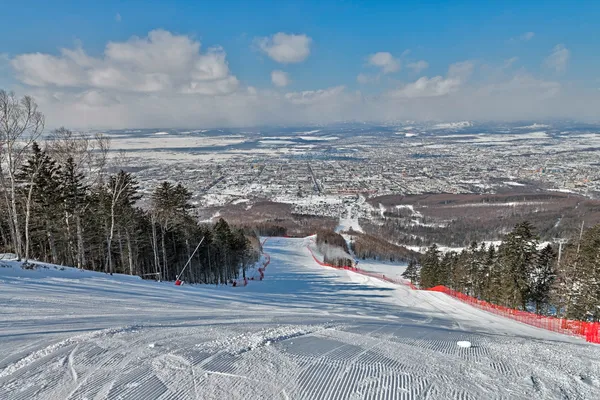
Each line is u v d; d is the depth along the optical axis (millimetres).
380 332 8258
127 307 11648
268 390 4398
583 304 22172
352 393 4375
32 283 14312
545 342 8531
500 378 5051
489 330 13461
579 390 4734
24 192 22672
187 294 16766
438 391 4523
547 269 27594
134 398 4160
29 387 4441
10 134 19281
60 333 7395
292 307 15977
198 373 4867
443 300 26000
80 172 26062
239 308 13750
